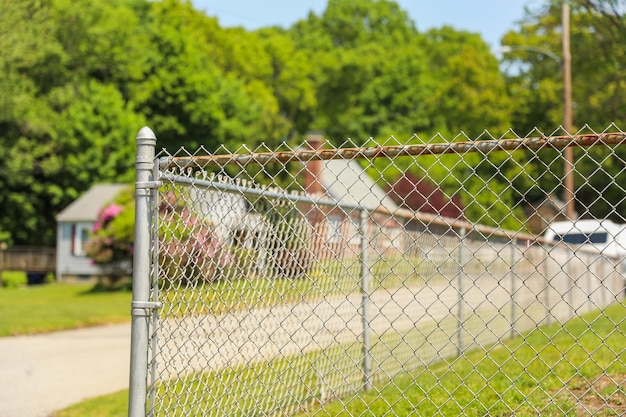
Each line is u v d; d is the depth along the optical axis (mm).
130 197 30188
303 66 67188
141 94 45062
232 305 4402
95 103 42188
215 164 4125
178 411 4617
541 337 10984
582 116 21578
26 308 21156
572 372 6426
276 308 5617
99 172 41969
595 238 18203
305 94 65875
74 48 42656
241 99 49719
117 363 11852
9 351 13445
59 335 16375
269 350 5609
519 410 4914
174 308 4445
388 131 60031
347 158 3848
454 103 42500
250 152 4055
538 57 36344
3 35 28141
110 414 7734
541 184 33844
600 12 17422
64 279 37844
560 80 33594
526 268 12492
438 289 8844
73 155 41844
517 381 6109
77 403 8492
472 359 8648
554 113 35406
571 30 22859
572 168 3439
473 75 41375
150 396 4094
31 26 29844
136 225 4125
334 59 69438
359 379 6957
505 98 39594
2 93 30391
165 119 45344
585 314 14633
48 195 43281
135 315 4082
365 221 6449
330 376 6398
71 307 21781
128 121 42594
